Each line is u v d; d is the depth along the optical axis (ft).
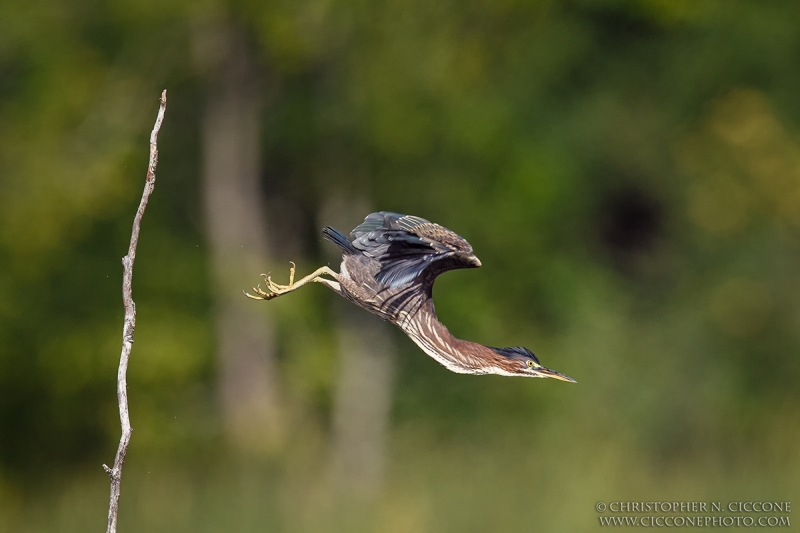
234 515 54.60
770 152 88.99
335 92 71.10
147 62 72.38
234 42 73.00
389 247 25.85
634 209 95.35
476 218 74.69
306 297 76.13
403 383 76.23
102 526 56.44
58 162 71.10
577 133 88.02
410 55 68.64
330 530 52.03
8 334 72.64
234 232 75.51
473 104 73.26
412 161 72.43
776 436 76.28
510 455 68.18
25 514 62.08
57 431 75.00
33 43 71.92
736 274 84.99
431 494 56.75
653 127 91.76
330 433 75.77
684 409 77.87
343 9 67.10
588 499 55.67
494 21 74.64
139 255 74.74
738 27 91.50
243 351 75.56
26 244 70.85
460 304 74.95
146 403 74.28
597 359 77.92
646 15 87.66
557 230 82.89
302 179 77.00
